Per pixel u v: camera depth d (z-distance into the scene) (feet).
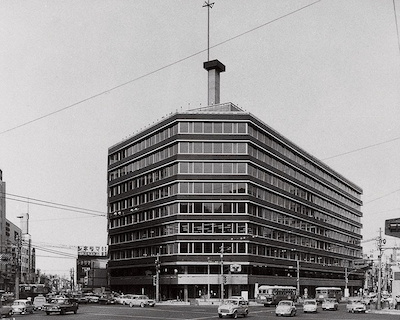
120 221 311.06
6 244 354.95
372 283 466.29
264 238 267.59
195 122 256.52
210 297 248.32
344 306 224.53
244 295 236.22
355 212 426.92
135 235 292.40
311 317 136.56
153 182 276.62
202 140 254.47
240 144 254.88
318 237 341.41
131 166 301.84
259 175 267.59
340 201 392.68
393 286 226.99
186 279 248.52
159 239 265.75
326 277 352.69
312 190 335.06
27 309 152.87
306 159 328.90
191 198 252.42
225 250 249.55
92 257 471.21
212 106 274.57
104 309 175.94
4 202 368.48
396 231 130.21
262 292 213.46
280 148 293.43
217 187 253.85
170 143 260.42
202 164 254.68
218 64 284.41
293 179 306.96
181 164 254.68
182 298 250.37
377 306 179.52
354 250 417.69
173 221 254.27
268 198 276.82
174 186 258.37
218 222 251.60
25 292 231.91
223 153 254.47
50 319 124.47
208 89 285.43
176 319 123.34
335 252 371.97
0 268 329.52
